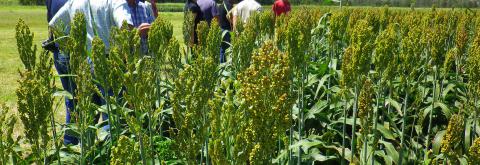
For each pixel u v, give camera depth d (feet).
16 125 21.56
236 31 23.50
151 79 9.54
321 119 15.90
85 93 11.49
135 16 18.62
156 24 15.37
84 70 11.41
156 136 14.10
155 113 9.84
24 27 12.37
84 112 11.62
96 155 14.43
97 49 11.53
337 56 23.07
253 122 6.57
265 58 6.95
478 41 14.58
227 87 7.99
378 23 26.04
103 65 11.67
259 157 6.38
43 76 11.66
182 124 7.62
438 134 13.78
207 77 9.27
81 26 12.41
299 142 12.06
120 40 11.96
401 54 13.99
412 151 15.17
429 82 20.98
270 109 6.64
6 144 9.59
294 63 12.78
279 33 16.72
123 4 17.11
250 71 7.05
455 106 18.35
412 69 14.02
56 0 19.47
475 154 7.33
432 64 17.35
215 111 7.40
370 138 13.42
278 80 6.69
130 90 9.22
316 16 29.22
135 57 11.99
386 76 12.34
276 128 6.73
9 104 25.07
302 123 14.88
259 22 23.61
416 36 14.02
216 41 17.07
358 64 11.17
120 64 11.28
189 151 7.63
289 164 12.09
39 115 9.12
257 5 31.12
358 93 11.74
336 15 18.75
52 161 13.05
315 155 13.66
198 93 7.83
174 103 7.79
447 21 24.71
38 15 145.28
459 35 16.72
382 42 12.11
